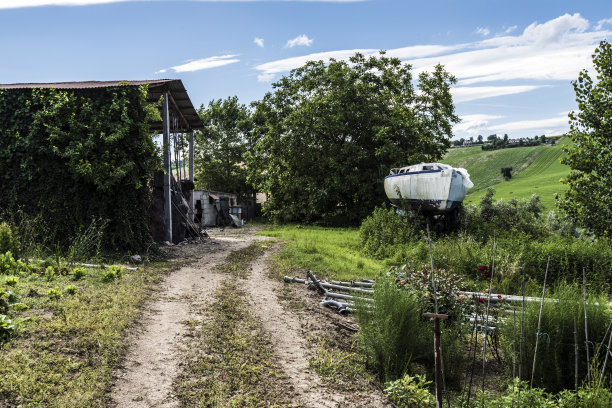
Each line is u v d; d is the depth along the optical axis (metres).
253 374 5.72
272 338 7.03
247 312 8.13
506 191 78.62
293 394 5.32
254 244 18.28
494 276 11.34
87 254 11.52
